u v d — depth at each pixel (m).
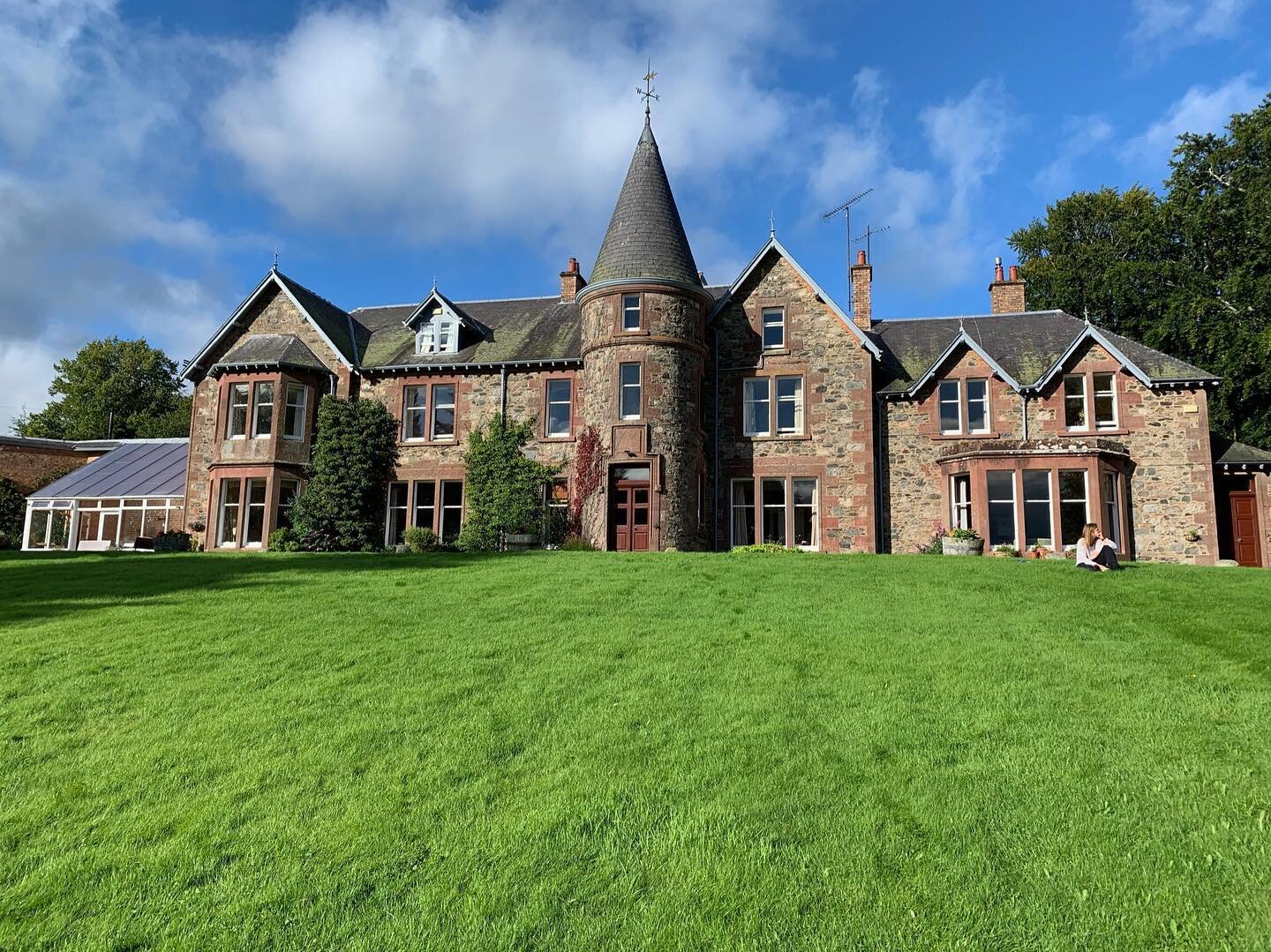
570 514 25.50
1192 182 35.97
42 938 5.01
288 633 11.03
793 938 4.84
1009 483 23.77
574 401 26.97
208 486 27.64
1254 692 8.38
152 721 8.04
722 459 26.41
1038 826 5.89
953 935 4.82
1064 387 25.14
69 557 20.56
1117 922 4.91
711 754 7.08
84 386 57.53
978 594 13.41
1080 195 42.75
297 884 5.45
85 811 6.43
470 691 8.69
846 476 25.39
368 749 7.34
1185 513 23.72
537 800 6.38
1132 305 37.78
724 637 10.57
